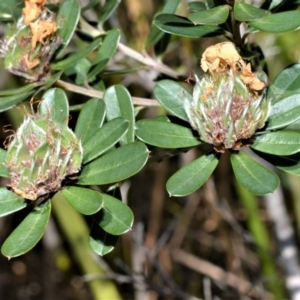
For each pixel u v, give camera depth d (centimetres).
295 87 23
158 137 23
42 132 22
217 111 22
